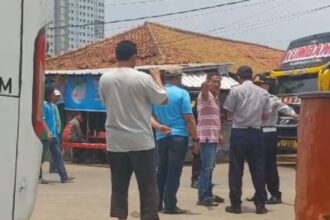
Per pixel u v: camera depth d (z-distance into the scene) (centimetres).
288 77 1612
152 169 542
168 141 730
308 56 1591
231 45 2683
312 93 349
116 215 552
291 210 791
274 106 829
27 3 280
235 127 758
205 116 804
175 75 739
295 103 1470
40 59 295
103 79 547
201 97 809
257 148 758
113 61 1944
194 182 1017
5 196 276
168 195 743
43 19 298
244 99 750
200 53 2248
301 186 356
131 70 544
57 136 1100
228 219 720
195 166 1012
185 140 735
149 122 545
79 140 1518
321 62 1542
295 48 1667
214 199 850
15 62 276
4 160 274
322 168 338
